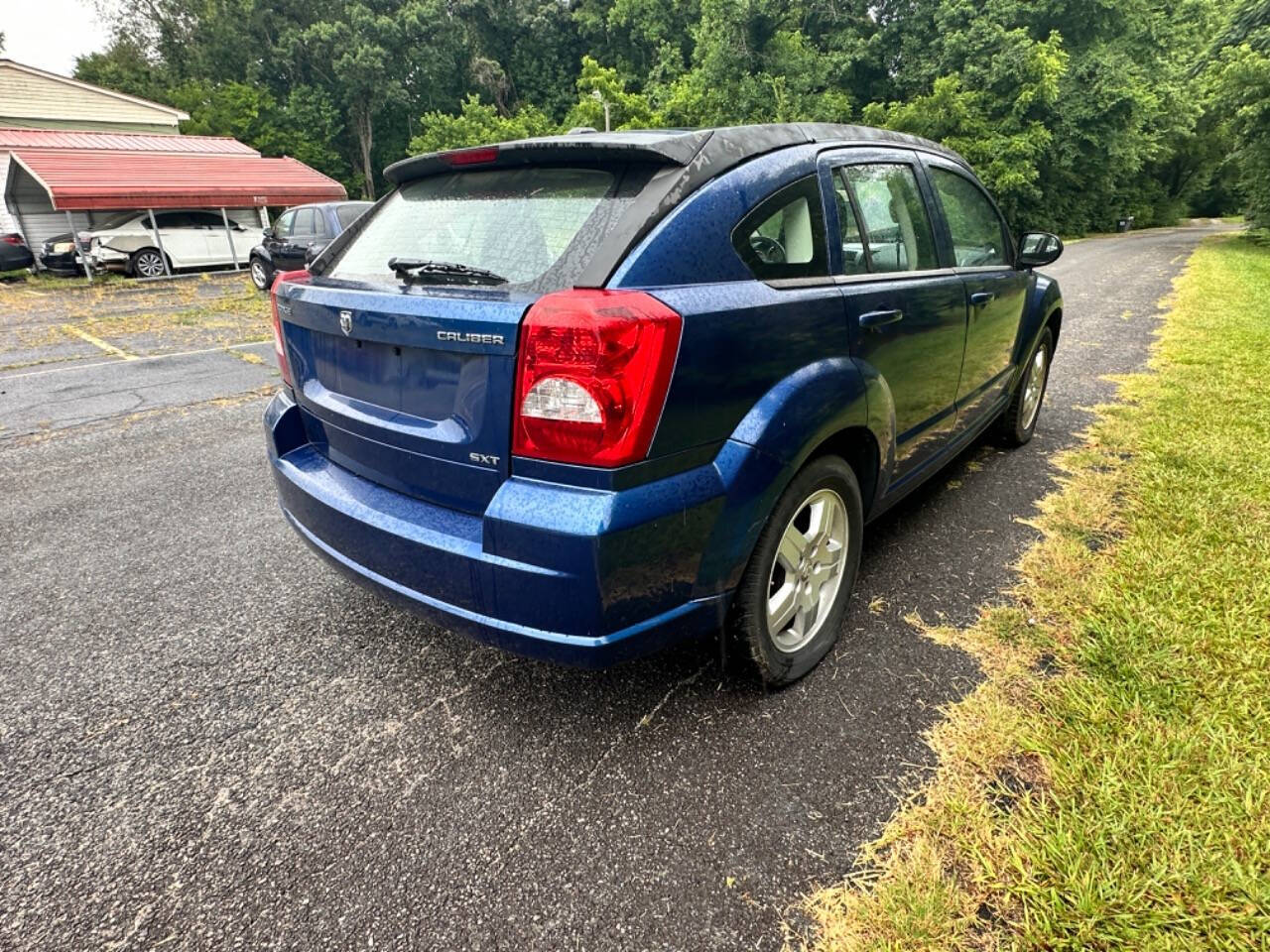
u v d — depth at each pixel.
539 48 39.31
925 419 2.68
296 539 3.28
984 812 1.61
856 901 1.43
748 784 1.76
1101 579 2.52
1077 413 4.73
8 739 1.99
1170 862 1.45
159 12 36.94
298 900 1.49
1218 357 5.84
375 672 2.28
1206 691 1.92
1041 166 26.14
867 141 2.48
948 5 24.92
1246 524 2.85
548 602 1.55
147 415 5.48
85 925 1.45
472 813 1.71
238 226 16.97
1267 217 20.78
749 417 1.75
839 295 2.05
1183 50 30.50
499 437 1.58
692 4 32.44
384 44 35.69
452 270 1.75
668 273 1.60
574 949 1.38
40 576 2.93
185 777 1.84
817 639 2.17
